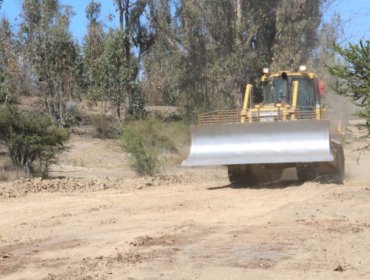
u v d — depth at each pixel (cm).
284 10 3528
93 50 4119
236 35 3619
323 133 1530
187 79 3722
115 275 731
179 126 3109
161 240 924
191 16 3672
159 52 4156
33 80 3844
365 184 1572
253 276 714
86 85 3856
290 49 3488
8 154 2111
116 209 1276
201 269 747
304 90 1728
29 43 3838
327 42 3488
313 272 727
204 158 1588
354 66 1312
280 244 875
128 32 3984
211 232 985
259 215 1152
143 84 4500
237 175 1692
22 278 739
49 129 2072
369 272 724
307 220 1062
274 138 1555
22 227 1091
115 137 3441
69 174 2230
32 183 1725
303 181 1661
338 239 896
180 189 1642
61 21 3834
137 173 2177
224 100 3559
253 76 3581
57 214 1230
